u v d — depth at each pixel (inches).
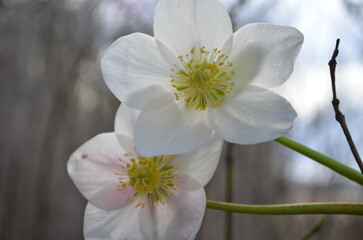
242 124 8.8
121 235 9.2
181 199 8.9
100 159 9.3
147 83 9.1
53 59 27.3
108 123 28.8
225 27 9.0
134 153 9.3
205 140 8.9
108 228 9.2
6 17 26.9
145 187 9.2
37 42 27.5
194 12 9.0
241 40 9.0
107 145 9.3
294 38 8.7
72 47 26.4
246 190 28.0
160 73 9.2
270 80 8.9
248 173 28.2
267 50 8.8
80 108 29.9
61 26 26.5
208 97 9.2
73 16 26.3
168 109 9.1
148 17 21.7
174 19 9.0
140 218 9.2
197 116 9.1
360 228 24.8
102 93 29.1
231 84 9.1
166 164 9.3
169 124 9.0
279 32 8.8
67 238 30.2
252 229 25.2
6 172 30.4
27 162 30.9
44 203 27.9
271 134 8.5
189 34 9.1
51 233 29.4
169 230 8.9
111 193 9.3
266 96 8.8
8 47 28.4
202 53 9.2
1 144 30.7
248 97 8.9
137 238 9.1
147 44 9.1
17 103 30.9
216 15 9.0
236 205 8.3
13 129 31.2
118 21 23.2
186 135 8.9
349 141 8.1
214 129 8.9
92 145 9.3
